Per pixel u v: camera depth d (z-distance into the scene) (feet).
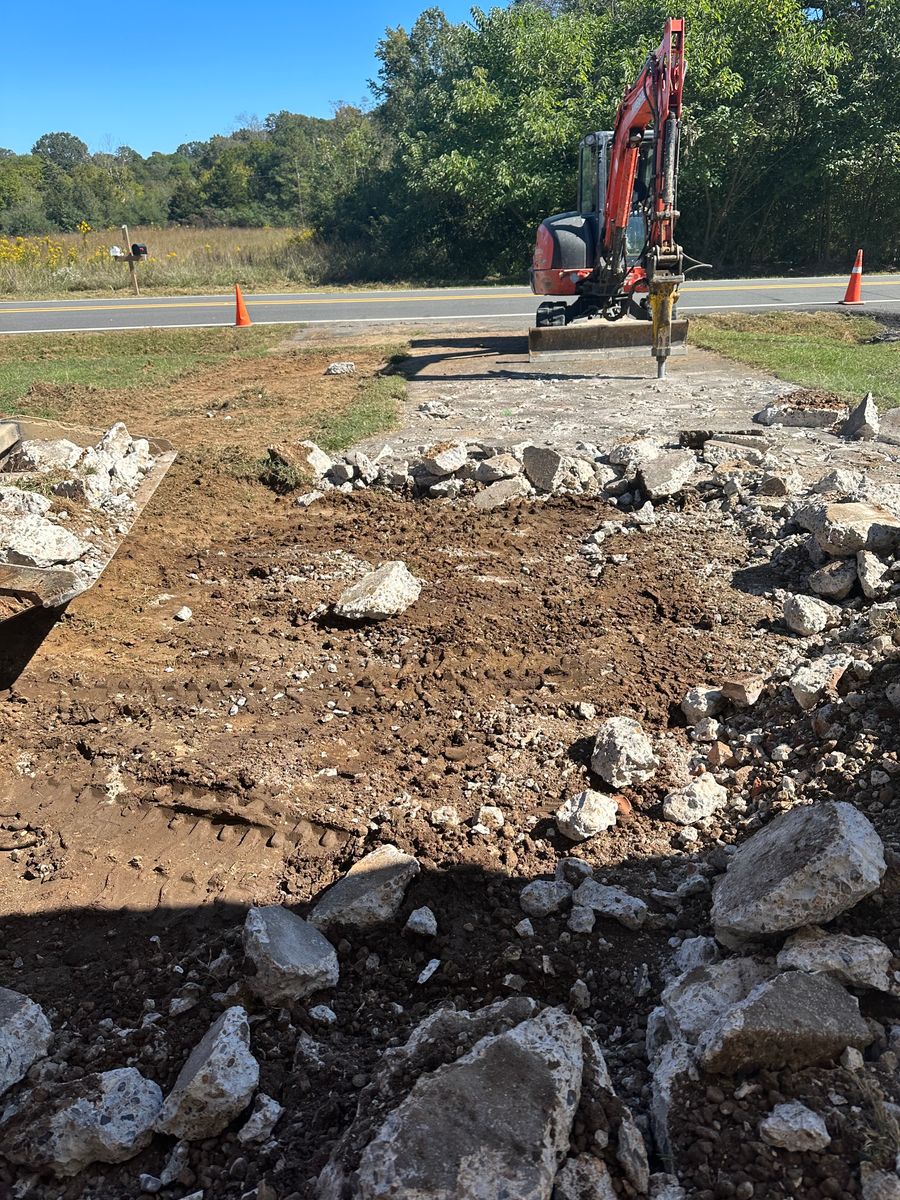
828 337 48.47
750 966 8.49
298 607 18.45
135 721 14.65
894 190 85.81
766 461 24.81
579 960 9.78
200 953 10.10
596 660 15.97
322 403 36.06
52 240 106.93
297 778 13.07
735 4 78.28
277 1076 8.32
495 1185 6.26
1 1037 8.43
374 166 106.32
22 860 11.85
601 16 87.56
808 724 13.10
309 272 91.76
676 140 33.65
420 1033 7.89
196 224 157.07
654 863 11.34
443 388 38.24
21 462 19.30
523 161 83.25
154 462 22.80
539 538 21.97
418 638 17.01
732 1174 6.69
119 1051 8.73
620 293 41.52
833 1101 7.11
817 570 18.07
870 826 9.21
